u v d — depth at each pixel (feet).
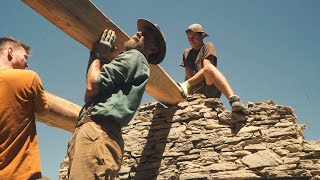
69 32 12.34
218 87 18.63
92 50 11.73
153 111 20.26
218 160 17.16
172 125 19.21
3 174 7.59
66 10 11.37
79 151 8.49
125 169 19.04
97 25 12.27
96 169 8.30
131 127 20.31
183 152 18.20
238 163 16.70
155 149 18.97
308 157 15.78
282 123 16.80
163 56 11.35
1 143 7.91
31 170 7.91
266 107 17.37
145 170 18.63
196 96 19.40
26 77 8.43
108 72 9.11
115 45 13.09
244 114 17.52
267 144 16.58
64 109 16.16
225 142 17.42
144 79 9.61
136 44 10.21
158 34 11.14
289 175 15.52
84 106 9.51
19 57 9.23
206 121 18.35
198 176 17.10
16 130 8.02
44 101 8.81
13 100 8.15
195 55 21.67
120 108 8.90
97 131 8.67
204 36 21.45
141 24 11.27
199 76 19.51
